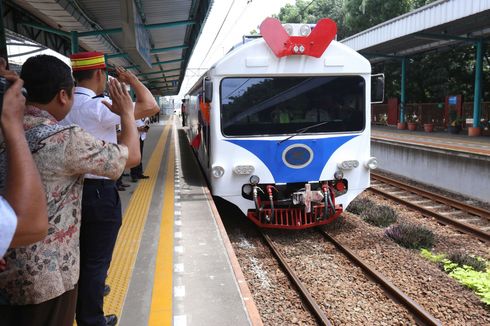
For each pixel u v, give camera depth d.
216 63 6.53
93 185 2.78
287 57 6.60
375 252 6.23
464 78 24.73
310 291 5.03
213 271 4.23
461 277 5.26
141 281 3.96
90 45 14.23
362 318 4.43
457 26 15.81
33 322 1.80
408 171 12.99
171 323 3.22
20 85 1.49
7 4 9.32
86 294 2.75
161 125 29.67
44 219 1.41
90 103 2.79
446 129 22.08
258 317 3.36
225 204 9.11
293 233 7.20
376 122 30.39
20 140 1.42
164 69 26.05
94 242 2.78
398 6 24.48
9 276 1.72
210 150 6.82
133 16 8.52
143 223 5.82
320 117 6.84
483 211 8.29
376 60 24.59
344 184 7.07
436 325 4.12
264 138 6.65
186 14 12.36
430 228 7.64
